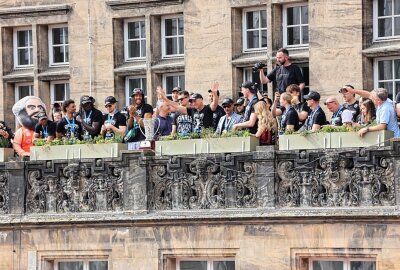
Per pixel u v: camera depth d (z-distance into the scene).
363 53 64.88
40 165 60.38
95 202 59.62
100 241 59.38
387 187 55.19
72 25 70.00
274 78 61.12
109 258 59.25
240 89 67.25
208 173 57.75
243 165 57.22
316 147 56.25
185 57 68.00
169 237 58.28
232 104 58.59
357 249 55.47
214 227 57.56
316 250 56.09
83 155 60.00
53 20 70.25
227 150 57.53
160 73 68.81
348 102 58.38
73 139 60.31
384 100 55.69
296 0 65.88
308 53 65.81
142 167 58.69
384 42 64.75
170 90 68.88
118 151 59.56
